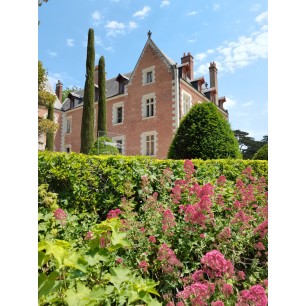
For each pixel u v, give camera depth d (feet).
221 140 25.39
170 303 6.27
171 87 51.06
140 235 8.73
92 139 56.44
